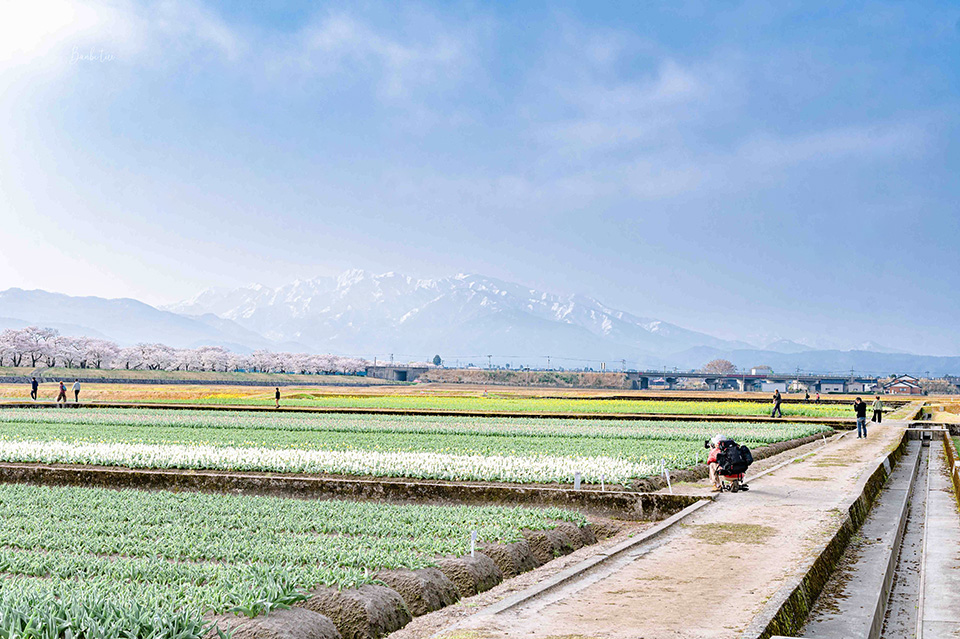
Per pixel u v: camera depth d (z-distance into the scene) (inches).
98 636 311.6
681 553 554.3
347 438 1517.0
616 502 821.2
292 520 647.8
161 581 441.4
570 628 382.9
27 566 474.0
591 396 4544.8
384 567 484.4
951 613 459.2
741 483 852.0
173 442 1373.0
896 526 737.6
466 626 389.1
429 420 2188.7
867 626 421.7
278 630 358.6
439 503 867.4
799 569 492.4
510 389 7682.1
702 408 3068.4
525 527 650.8
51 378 6732.3
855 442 1648.6
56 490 826.8
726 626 380.8
